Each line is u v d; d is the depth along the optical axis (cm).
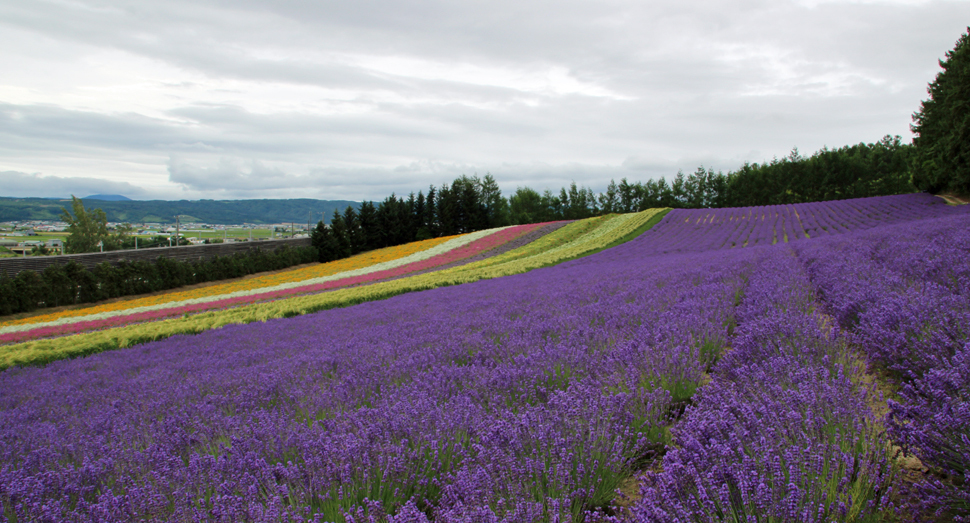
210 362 854
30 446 411
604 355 430
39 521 240
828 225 3553
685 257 2136
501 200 9994
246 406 456
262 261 4856
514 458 244
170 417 435
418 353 566
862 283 541
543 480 232
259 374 588
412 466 260
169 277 3981
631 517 207
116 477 311
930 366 293
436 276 2755
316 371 571
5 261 3225
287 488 249
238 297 2905
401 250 5597
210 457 286
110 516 233
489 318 812
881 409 280
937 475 221
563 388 382
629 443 268
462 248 5097
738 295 739
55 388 816
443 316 999
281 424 351
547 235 5278
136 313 2595
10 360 1261
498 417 307
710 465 210
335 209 5772
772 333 407
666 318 552
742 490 187
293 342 966
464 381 422
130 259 3981
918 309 367
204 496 257
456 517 198
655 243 3738
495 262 3806
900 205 4106
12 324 2662
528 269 2883
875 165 9075
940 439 206
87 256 3697
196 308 2575
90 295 3459
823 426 234
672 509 187
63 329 2206
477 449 258
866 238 1389
